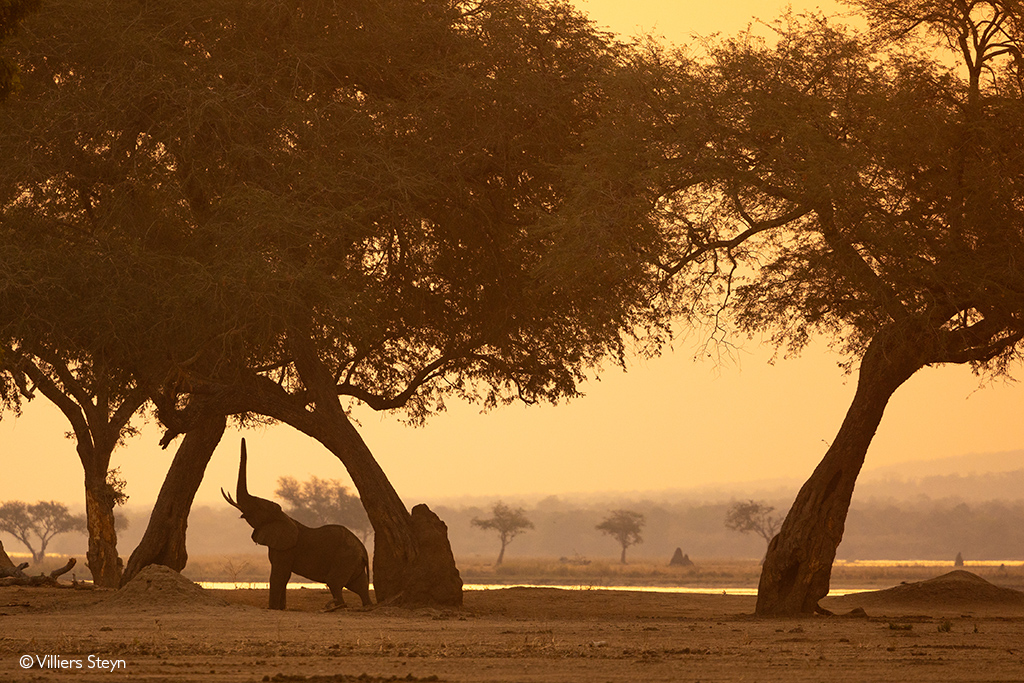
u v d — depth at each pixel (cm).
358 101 10381
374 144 10156
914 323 9169
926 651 5575
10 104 9488
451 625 7469
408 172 10106
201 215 9944
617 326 10844
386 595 9912
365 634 6462
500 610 10031
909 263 8850
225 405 10544
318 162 9700
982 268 8881
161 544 11381
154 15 9938
